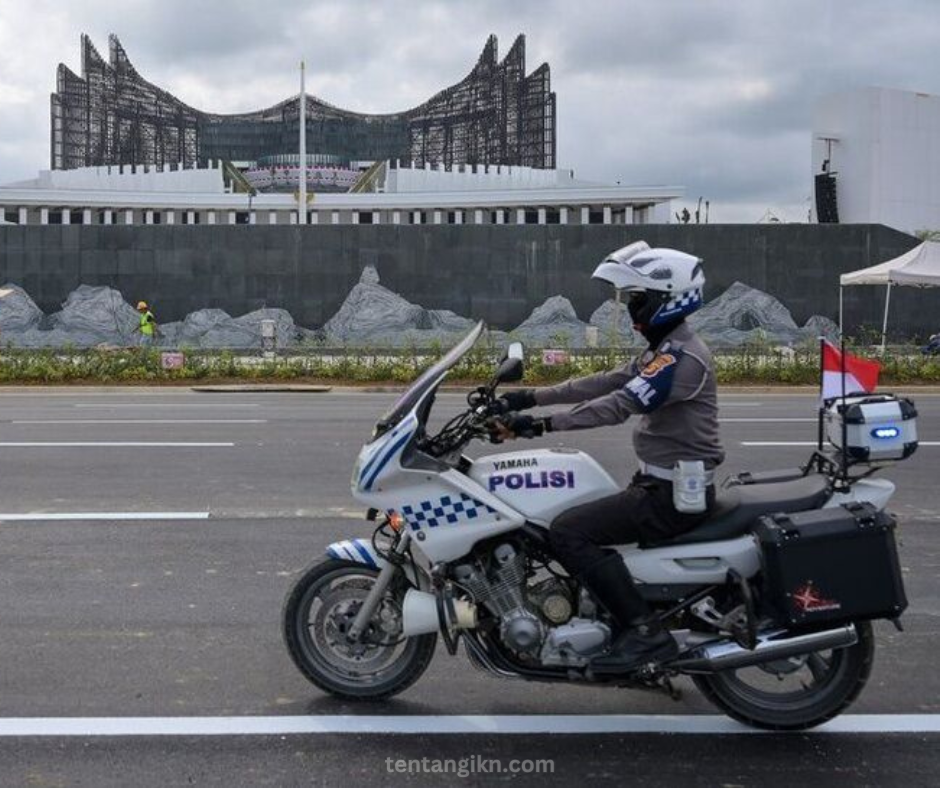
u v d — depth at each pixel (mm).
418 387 4703
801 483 4770
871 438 4590
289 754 4551
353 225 37375
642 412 4516
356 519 9141
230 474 11430
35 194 72500
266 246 37375
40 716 4938
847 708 5078
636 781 4328
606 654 4574
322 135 105625
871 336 34688
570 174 91125
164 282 37438
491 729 4836
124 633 6129
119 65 102812
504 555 4637
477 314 37438
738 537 4594
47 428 15609
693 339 4660
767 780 4348
